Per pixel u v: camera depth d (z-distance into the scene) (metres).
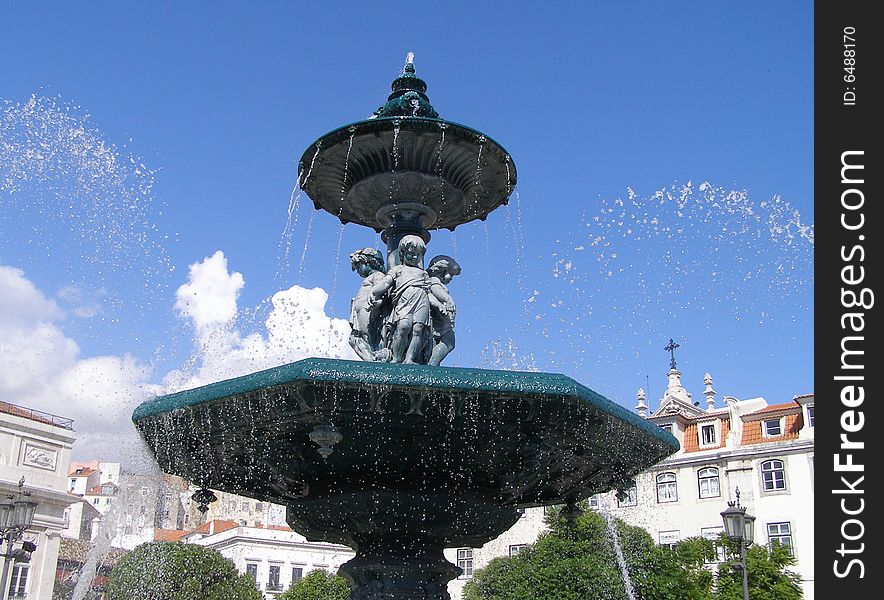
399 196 6.04
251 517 55.47
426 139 5.74
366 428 4.59
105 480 61.38
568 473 5.59
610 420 4.80
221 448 5.13
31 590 30.91
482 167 6.02
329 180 6.25
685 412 35.94
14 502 12.55
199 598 24.38
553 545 22.23
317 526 5.32
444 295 5.57
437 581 5.25
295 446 4.88
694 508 31.59
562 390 4.38
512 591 22.08
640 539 22.02
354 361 4.28
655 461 5.67
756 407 34.59
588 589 20.89
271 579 39.59
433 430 4.63
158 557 23.08
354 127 5.69
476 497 5.21
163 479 7.95
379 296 5.47
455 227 6.81
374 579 5.16
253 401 4.46
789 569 29.27
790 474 30.34
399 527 5.08
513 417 4.51
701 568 23.03
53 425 33.19
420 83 6.34
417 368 4.30
